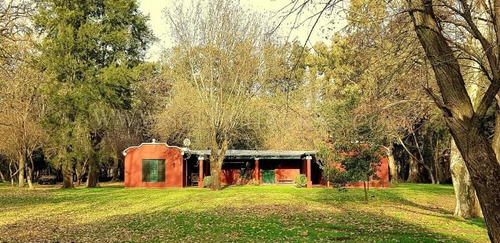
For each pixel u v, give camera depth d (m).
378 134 21.42
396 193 29.86
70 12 34.78
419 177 48.56
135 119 47.75
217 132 33.59
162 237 12.85
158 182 38.34
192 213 18.86
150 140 47.88
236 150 41.94
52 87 34.53
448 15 6.39
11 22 15.91
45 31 35.25
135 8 38.56
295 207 21.05
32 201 25.27
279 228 14.22
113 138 43.09
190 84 35.91
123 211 20.08
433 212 18.91
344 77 28.66
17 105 33.94
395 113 15.31
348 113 20.86
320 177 40.91
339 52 33.88
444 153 42.34
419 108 15.72
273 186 38.62
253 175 42.25
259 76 32.44
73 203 24.12
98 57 37.28
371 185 36.19
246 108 33.28
